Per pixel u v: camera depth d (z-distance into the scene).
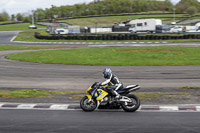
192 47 29.12
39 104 8.56
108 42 41.84
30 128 6.35
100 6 150.38
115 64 18.62
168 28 53.06
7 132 6.09
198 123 6.52
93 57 22.41
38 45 39.84
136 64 18.50
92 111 7.75
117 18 102.12
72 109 8.00
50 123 6.70
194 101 8.73
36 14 145.25
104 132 6.01
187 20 85.69
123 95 7.71
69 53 25.50
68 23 96.75
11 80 13.73
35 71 16.50
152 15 106.25
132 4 151.88
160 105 8.24
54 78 14.17
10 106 8.37
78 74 15.26
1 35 62.16
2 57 24.62
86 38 46.09
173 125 6.41
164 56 22.02
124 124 6.54
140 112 7.55
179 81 12.75
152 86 11.70
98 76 14.55
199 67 16.88
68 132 6.05
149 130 6.09
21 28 84.56
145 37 42.97
